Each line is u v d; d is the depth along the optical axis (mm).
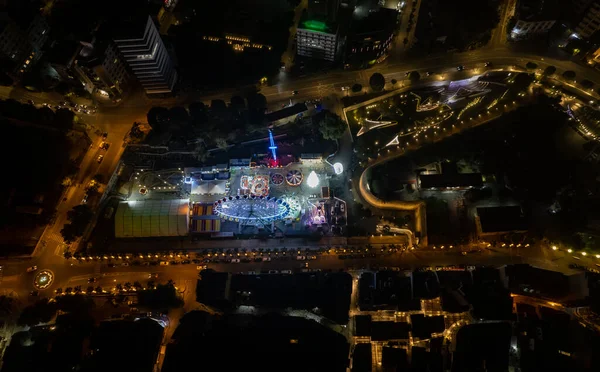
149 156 186250
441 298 137375
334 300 140625
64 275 160875
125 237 168375
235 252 163375
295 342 131625
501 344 127250
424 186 167125
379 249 160750
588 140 172125
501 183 168750
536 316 130375
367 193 171125
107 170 183375
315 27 188750
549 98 182000
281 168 180500
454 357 127812
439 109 187250
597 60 188750
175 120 185500
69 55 184750
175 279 158500
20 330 148500
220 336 134250
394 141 179500
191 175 179750
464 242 159000
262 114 187375
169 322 148125
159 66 187000
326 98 196750
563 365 122438
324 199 171375
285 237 166375
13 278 160000
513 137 175000
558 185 161875
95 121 196750
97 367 131125
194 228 167375
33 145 179625
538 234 156500
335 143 184250
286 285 145250
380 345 135250
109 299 153750
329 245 163250
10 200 169000
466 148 175750
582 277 133750
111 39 188750
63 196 176500
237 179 180750
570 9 192875
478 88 186750
